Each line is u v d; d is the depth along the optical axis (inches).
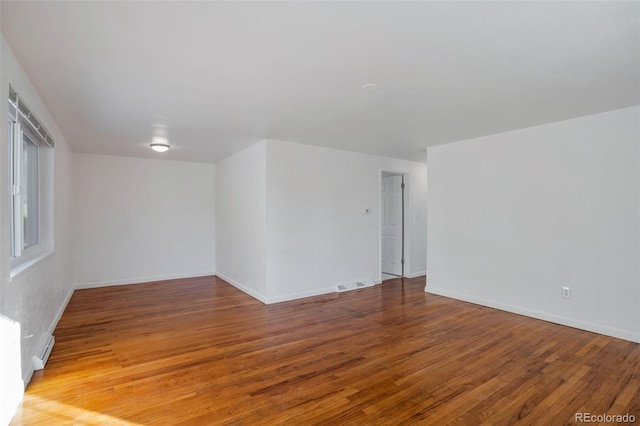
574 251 137.2
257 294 184.2
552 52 81.8
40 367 100.3
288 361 106.6
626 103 118.7
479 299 170.9
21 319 89.5
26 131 109.7
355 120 139.1
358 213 212.5
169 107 122.9
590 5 63.4
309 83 100.9
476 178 171.6
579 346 117.7
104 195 218.7
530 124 145.8
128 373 98.5
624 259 124.4
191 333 131.9
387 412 79.2
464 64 88.3
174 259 242.4
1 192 73.7
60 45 78.4
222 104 119.3
